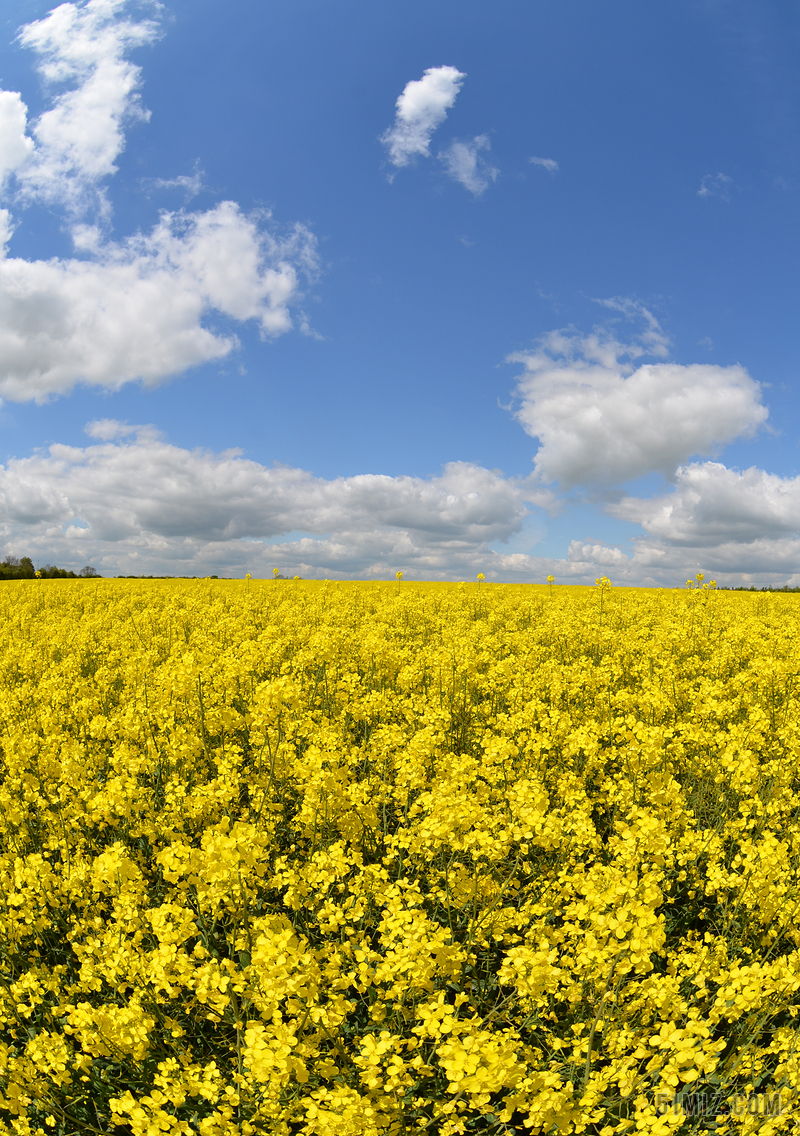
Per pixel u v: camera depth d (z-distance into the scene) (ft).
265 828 17.48
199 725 24.59
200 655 30.76
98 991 13.39
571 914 12.23
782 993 11.48
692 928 15.96
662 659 37.63
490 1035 9.66
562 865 16.16
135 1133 9.05
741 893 14.30
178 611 53.26
